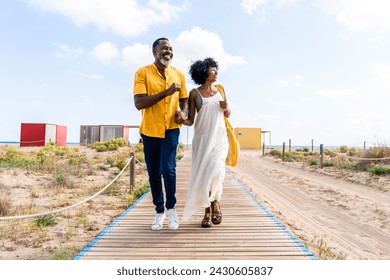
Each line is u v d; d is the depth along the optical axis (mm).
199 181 4238
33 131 35875
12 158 15953
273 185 13680
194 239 4109
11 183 10461
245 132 51594
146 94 4133
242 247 3820
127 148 29469
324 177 16047
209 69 4250
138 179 12828
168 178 4363
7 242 4926
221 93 4445
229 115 4398
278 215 7344
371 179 13680
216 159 4191
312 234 6387
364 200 10398
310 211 9062
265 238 4148
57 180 11070
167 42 4176
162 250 3729
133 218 5289
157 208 4590
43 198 8703
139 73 4184
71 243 4883
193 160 4414
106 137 41656
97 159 20797
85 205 7840
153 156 4371
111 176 13492
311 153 31672
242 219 5172
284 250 3734
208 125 4309
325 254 4816
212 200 4301
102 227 5879
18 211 7004
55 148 27797
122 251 3699
